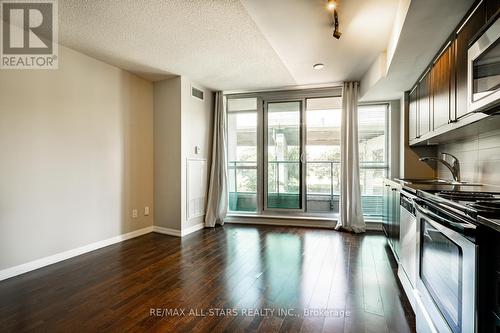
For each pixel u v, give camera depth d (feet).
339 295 7.23
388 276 8.40
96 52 10.43
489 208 3.74
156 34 8.95
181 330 5.71
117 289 7.56
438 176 11.66
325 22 8.04
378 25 8.11
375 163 14.96
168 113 13.61
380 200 14.88
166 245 11.67
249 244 11.77
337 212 15.30
